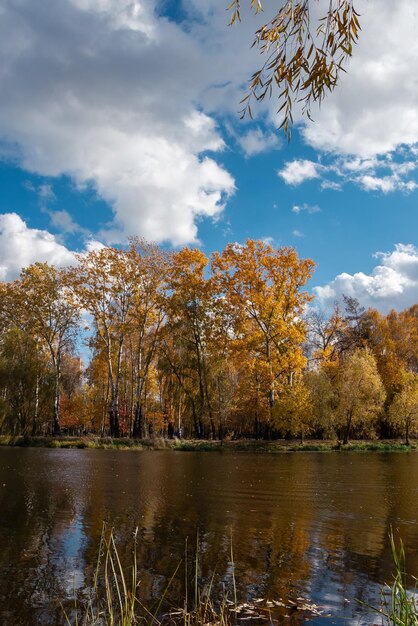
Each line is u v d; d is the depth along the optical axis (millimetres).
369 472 20766
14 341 42406
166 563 7527
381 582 6715
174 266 42031
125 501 12812
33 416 41812
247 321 41938
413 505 12578
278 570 7234
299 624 5340
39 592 6273
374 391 42781
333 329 49219
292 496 13984
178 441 38562
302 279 39906
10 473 18828
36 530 9500
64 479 17172
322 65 4488
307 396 39500
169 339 47062
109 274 41031
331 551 8234
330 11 4418
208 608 5801
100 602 5973
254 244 40281
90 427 71125
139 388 42531
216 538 9070
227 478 18188
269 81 4617
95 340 44625
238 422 63688
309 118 4602
